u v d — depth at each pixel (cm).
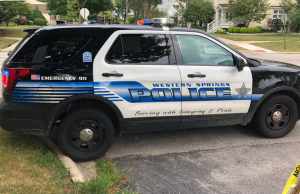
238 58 378
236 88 390
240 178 323
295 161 366
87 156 353
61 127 339
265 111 421
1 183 268
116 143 419
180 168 345
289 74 416
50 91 327
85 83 334
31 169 300
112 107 346
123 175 322
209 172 336
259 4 2925
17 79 323
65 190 271
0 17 2373
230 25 3356
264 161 365
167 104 364
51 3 4003
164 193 291
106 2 3716
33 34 329
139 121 362
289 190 200
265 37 2705
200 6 3647
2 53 1561
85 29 339
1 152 335
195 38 382
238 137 445
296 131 477
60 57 332
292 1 3080
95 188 279
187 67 370
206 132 466
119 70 343
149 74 353
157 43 364
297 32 3122
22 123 332
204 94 377
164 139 436
